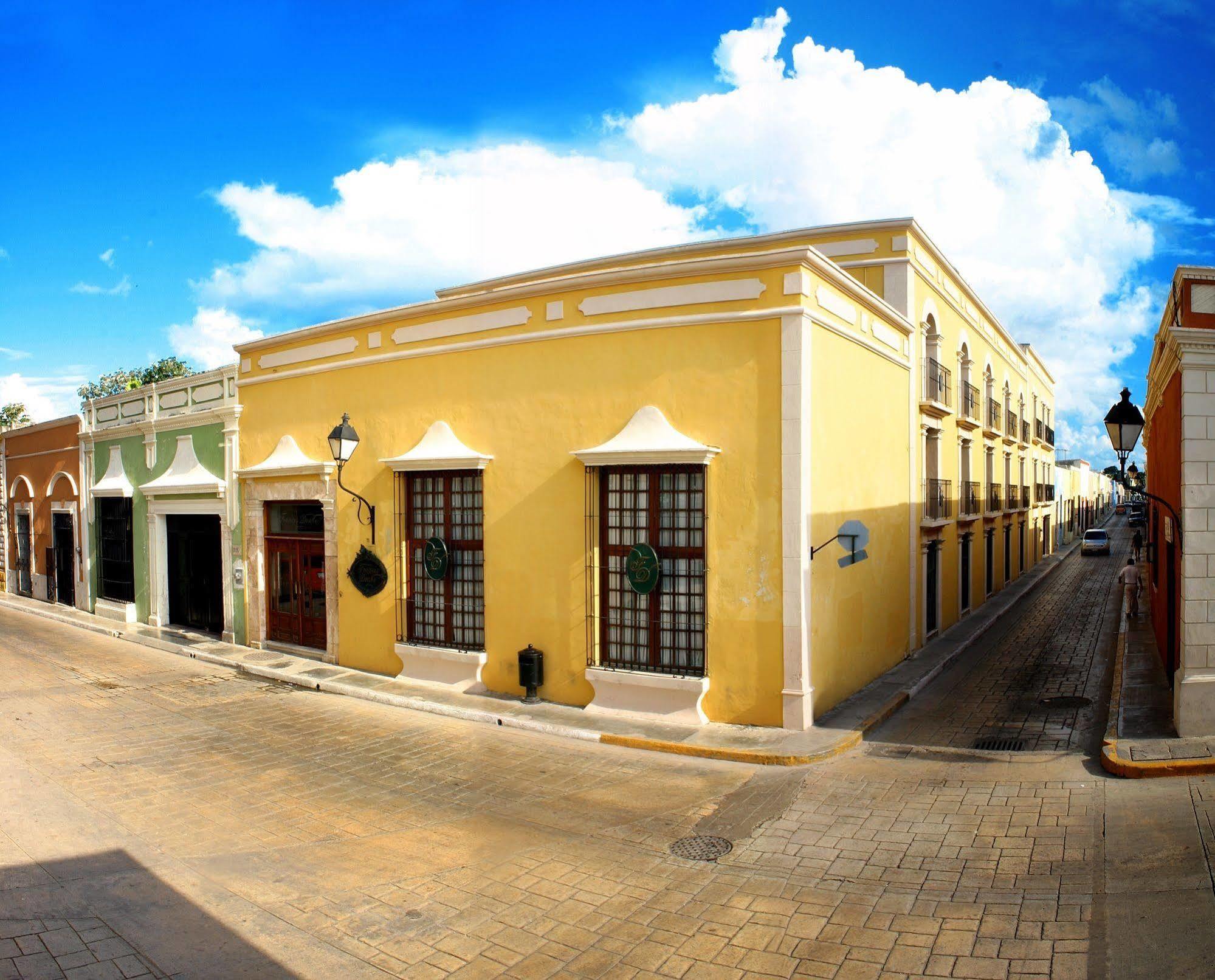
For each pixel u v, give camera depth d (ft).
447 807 25.77
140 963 16.39
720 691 33.42
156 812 25.11
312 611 49.57
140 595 64.69
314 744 32.83
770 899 19.17
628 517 35.63
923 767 28.89
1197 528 28.32
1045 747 30.83
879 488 43.65
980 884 19.33
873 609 42.47
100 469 70.23
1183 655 28.66
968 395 67.21
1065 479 162.20
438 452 40.37
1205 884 18.07
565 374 36.94
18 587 87.15
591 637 35.96
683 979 15.88
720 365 33.55
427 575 41.93
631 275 34.99
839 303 37.45
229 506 53.98
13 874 20.35
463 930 17.94
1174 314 29.68
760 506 32.76
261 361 51.49
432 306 41.09
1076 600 77.92
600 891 19.80
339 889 19.94
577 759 30.58
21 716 36.96
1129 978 14.99
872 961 16.22
